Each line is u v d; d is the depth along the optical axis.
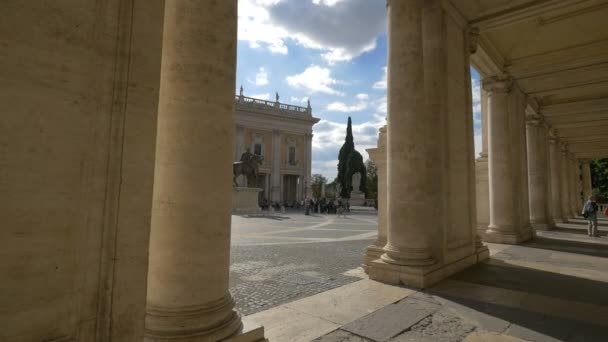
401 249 7.77
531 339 4.65
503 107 15.40
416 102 8.01
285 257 11.00
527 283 7.61
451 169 9.53
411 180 7.88
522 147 17.08
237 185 39.38
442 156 8.73
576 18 12.63
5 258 2.30
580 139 30.86
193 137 3.74
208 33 3.87
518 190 15.36
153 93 3.13
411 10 8.19
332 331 4.86
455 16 10.45
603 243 14.42
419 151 7.93
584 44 13.89
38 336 2.45
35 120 2.44
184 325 3.56
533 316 5.53
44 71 2.50
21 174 2.37
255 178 39.88
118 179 2.89
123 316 2.90
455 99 10.13
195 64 3.79
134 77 3.01
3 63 2.31
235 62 4.20
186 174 3.71
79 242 2.68
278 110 71.56
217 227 3.87
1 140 2.29
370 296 6.57
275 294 6.80
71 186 2.63
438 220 8.42
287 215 36.97
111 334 2.83
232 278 8.12
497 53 14.66
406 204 7.86
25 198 2.39
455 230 9.41
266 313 5.59
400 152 8.02
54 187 2.54
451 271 8.40
